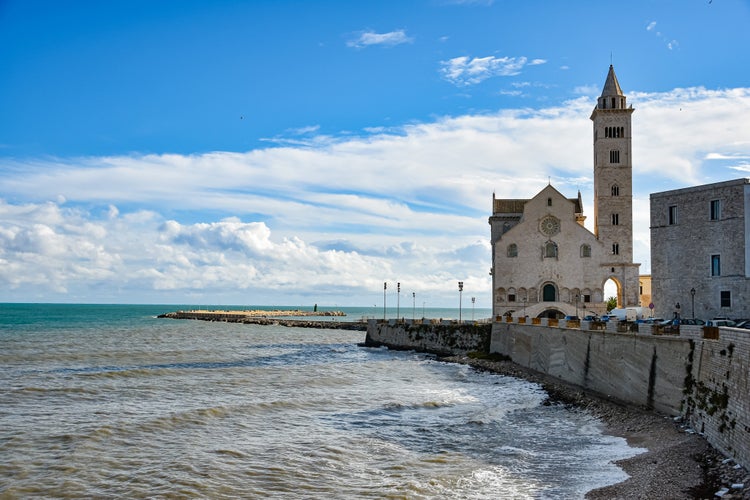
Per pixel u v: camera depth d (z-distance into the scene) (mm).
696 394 38688
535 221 114812
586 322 60125
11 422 43375
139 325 193125
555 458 36031
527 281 114312
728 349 33781
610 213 115500
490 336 92188
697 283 66562
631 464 33625
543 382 62906
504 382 66562
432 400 54281
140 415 46438
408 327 108625
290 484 31781
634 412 45062
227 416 46438
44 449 36750
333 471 33906
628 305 113000
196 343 121688
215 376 68812
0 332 147875
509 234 115062
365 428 43812
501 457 36469
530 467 34344
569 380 61812
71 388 57594
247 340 134750
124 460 35031
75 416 45812
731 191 63719
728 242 63875
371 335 119000
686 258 67750
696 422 38156
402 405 51562
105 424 42531
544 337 69938
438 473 33500
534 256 114500
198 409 47531
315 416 47469
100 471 33094
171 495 29938
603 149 116375
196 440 39625
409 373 75188
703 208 66312
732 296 63312
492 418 46688
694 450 34125
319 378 68188
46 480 31578
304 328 193875
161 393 56812
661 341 44125
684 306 67688
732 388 32656
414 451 37906
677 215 68812
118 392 56875
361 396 56750
